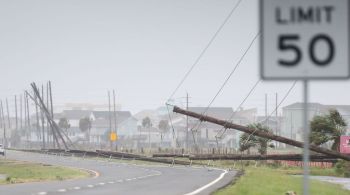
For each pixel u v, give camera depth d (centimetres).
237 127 11400
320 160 14162
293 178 9169
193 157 13638
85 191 5353
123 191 5428
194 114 11706
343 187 9500
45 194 4897
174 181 7269
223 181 7275
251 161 17025
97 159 18600
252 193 5303
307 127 1460
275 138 11075
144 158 17625
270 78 1380
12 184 6388
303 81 1429
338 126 15412
